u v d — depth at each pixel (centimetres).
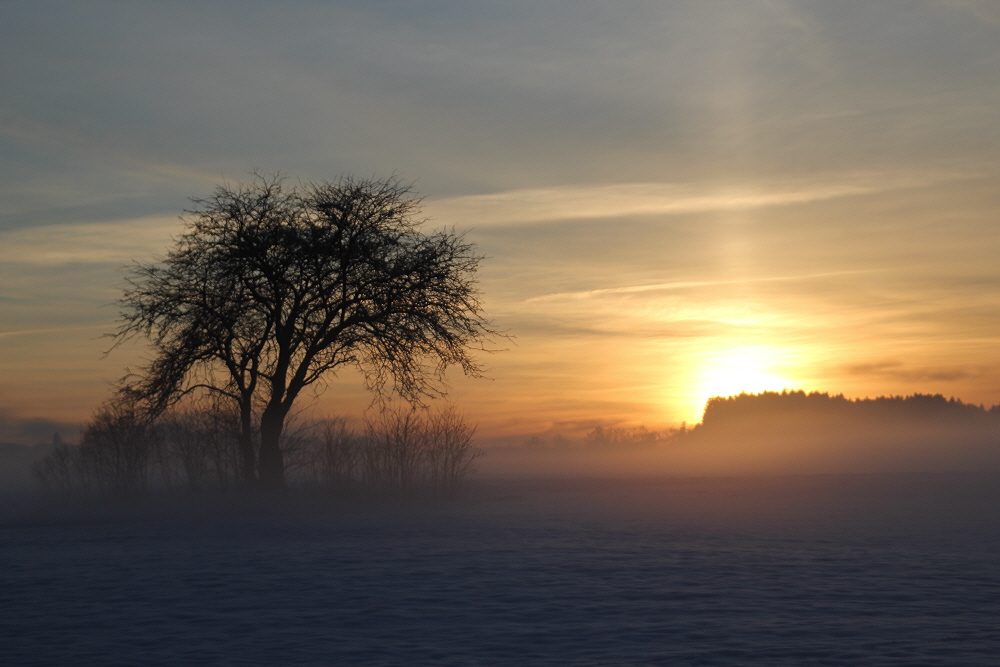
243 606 1157
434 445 3244
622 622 1032
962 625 992
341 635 980
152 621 1066
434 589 1273
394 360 3070
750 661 838
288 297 3075
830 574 1371
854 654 862
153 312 2944
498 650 900
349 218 3030
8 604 1195
